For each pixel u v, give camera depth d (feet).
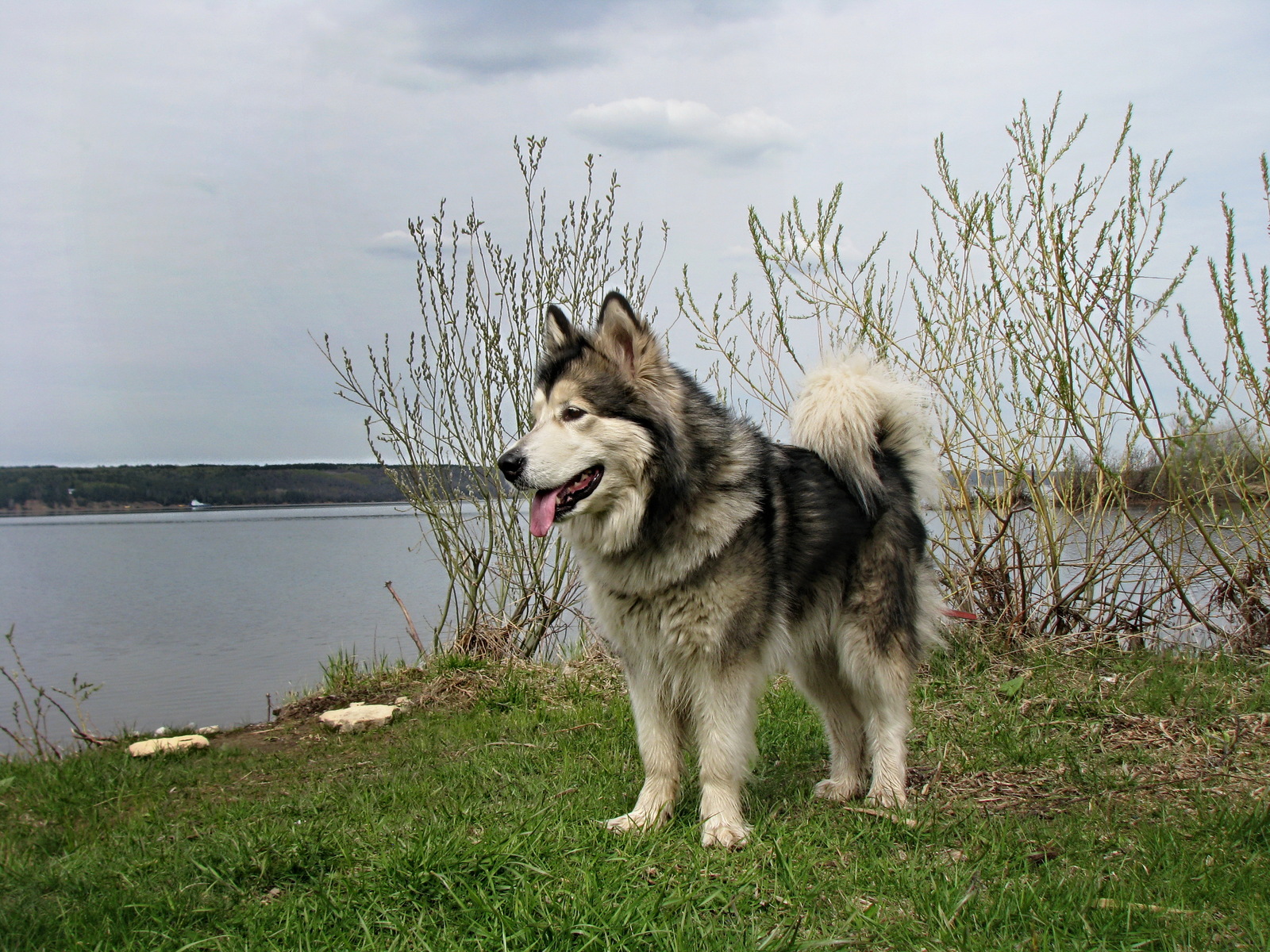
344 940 5.17
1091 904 5.29
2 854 6.32
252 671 12.48
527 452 6.43
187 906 5.52
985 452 9.98
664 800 6.56
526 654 11.08
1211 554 10.12
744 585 6.38
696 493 6.33
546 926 5.14
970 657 9.62
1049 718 8.14
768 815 6.57
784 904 5.44
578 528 6.65
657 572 6.35
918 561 7.27
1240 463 9.75
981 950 5.03
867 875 5.67
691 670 6.48
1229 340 9.17
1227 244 9.03
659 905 5.32
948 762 7.36
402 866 5.57
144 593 21.06
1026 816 6.43
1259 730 7.52
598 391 6.52
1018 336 9.73
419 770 7.75
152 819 6.93
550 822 6.27
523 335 10.97
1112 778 6.90
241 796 7.43
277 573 24.52
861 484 7.00
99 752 8.55
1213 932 5.13
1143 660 9.43
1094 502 10.03
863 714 7.14
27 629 16.34
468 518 11.28
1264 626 9.66
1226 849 5.81
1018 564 10.03
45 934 5.34
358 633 15.21
